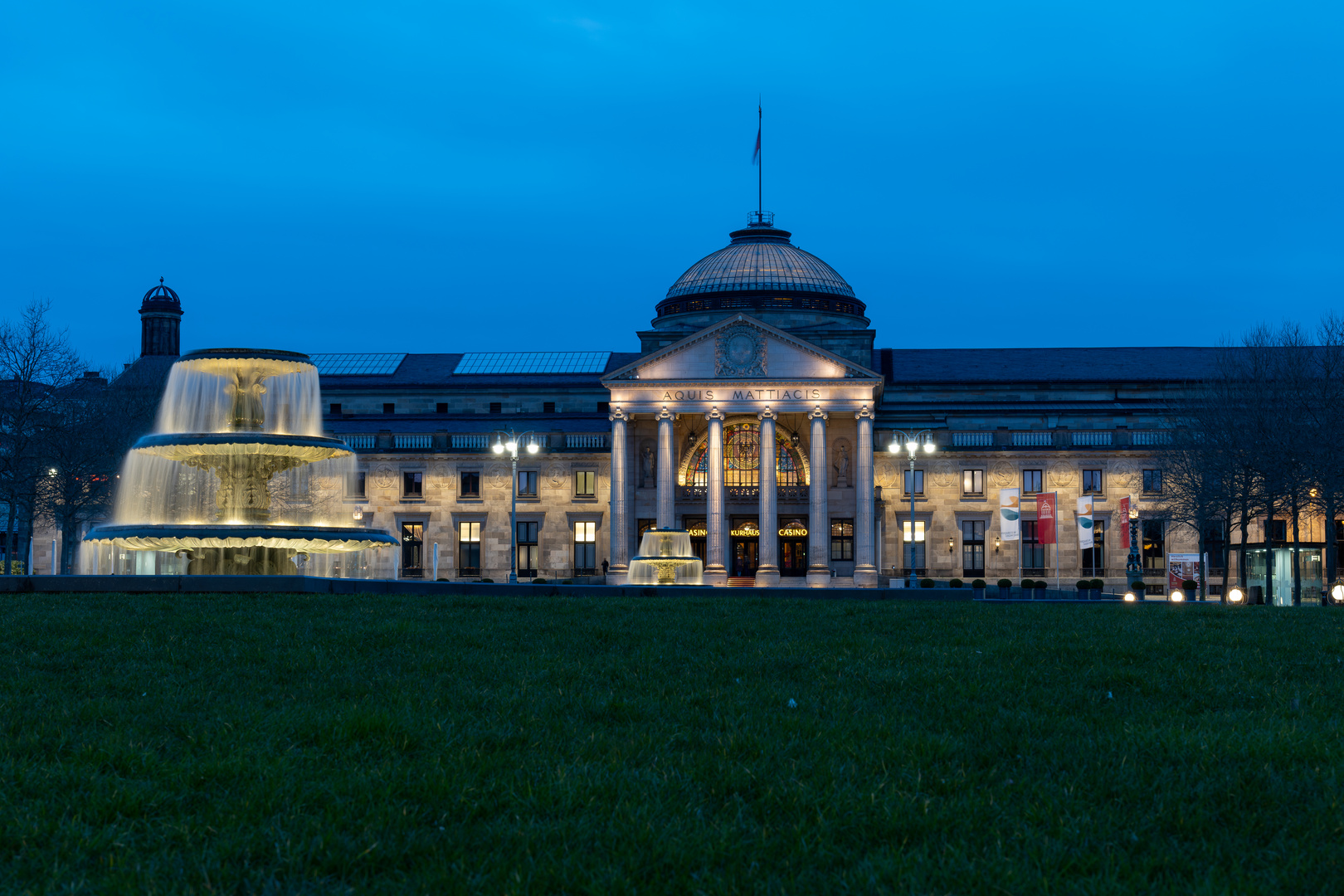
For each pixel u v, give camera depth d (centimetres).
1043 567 10338
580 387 11925
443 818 1120
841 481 10469
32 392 8144
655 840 1046
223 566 4100
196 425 4419
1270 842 1077
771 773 1282
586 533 10631
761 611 3028
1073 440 10412
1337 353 7638
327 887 963
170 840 1070
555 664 2044
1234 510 7950
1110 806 1172
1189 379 11375
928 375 11931
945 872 981
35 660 2003
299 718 1517
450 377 12288
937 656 2167
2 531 10800
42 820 1108
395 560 10462
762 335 10081
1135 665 2095
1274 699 1758
